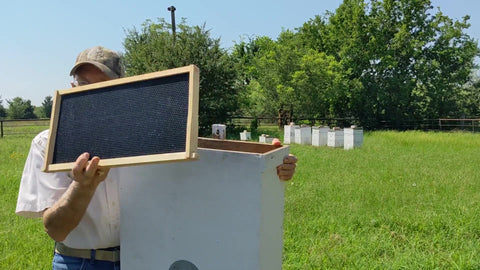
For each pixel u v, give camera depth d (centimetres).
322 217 504
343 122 2936
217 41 2034
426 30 2959
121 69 190
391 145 1523
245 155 153
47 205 173
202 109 2016
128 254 183
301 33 3266
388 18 2900
